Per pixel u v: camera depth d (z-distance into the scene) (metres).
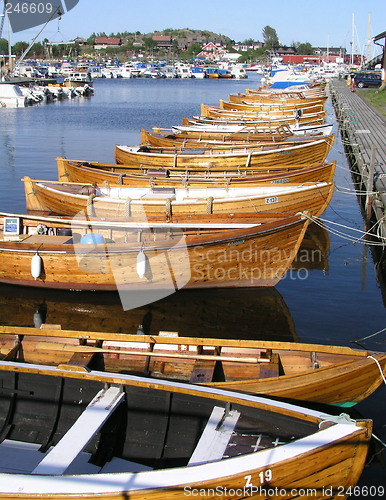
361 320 11.83
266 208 15.78
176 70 127.94
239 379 8.23
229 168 19.03
